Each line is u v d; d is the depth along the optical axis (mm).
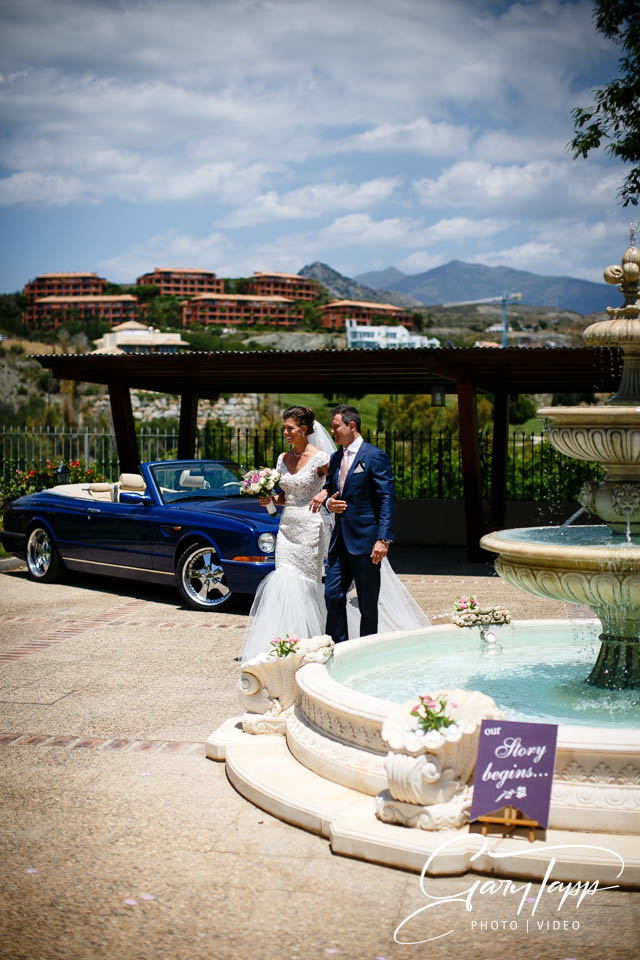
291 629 6488
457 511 17141
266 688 5340
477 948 3223
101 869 3822
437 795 3988
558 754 3988
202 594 9883
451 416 37094
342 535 6309
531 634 6758
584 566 4883
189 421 17797
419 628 6516
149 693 6543
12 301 136250
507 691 5445
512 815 3924
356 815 4113
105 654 7785
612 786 3934
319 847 4035
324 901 3555
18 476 16234
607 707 5082
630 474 5402
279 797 4336
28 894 3611
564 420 5141
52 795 4633
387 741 4039
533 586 5199
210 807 4477
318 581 6793
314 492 6699
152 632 8695
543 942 3258
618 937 3287
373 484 6254
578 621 6828
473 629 6633
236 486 11148
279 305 153750
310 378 16031
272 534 9375
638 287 5406
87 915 3447
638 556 4684
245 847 4031
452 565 14148
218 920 3410
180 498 10656
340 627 6383
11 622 9188
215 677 6984
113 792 4672
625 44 12953
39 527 11844
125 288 151500
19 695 6500
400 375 15391
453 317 176125
